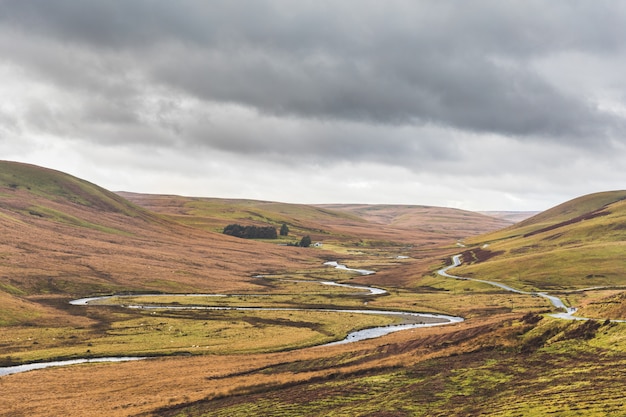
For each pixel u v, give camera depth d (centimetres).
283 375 7044
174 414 5716
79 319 11656
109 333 10300
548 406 4450
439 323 11850
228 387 6500
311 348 9181
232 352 8950
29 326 10650
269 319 12144
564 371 5619
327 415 5184
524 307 12988
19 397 6406
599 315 8294
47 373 7488
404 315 13138
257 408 5647
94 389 6750
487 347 7138
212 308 13925
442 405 5119
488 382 5688
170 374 7406
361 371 6831
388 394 5703
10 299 12662
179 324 11344
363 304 14925
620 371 5219
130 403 6091
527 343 6938
